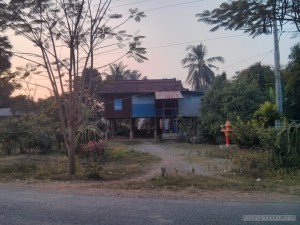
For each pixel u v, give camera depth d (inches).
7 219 260.2
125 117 1535.4
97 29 495.2
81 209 289.9
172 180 427.2
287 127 525.3
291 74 506.6
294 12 383.9
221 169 531.8
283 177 458.3
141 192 371.9
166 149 983.6
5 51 480.7
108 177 476.4
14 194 362.0
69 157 497.0
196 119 1492.4
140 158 717.3
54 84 502.6
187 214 271.3
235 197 343.3
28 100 1391.5
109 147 773.3
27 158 683.4
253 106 1171.9
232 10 396.2
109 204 309.7
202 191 375.2
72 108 498.6
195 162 641.6
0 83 536.1
